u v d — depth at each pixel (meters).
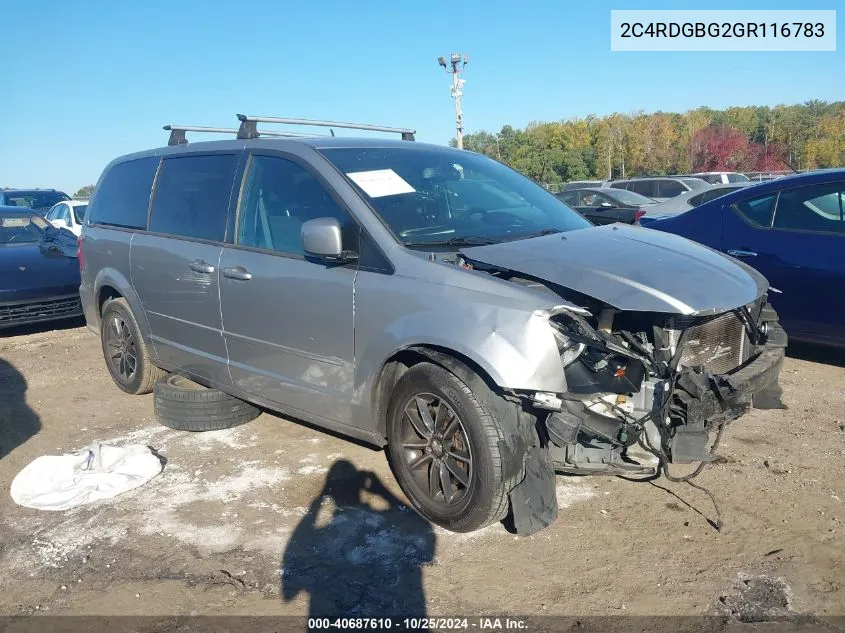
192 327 4.71
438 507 3.48
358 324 3.61
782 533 3.39
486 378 3.22
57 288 8.13
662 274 3.34
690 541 3.35
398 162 4.25
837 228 5.61
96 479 4.09
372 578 3.14
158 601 3.01
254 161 4.40
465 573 3.16
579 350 3.13
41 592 3.10
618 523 3.53
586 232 3.98
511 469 3.20
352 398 3.72
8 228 9.31
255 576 3.18
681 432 3.24
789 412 4.95
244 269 4.20
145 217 5.20
